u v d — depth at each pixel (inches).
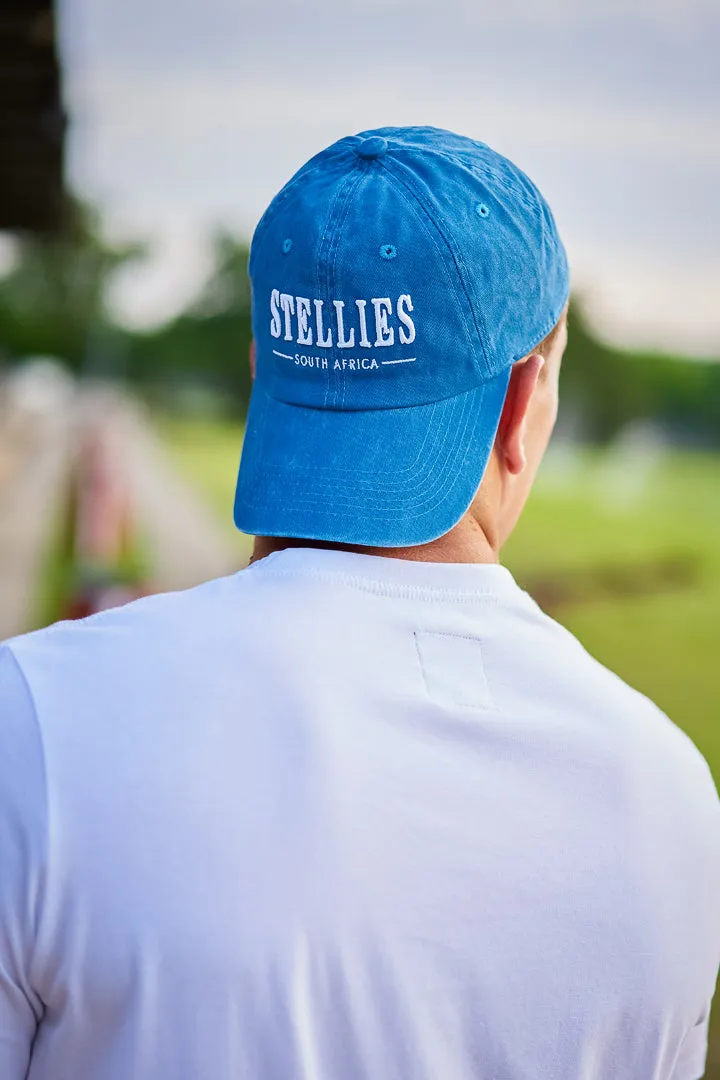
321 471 37.4
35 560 416.2
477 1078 34.6
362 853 32.8
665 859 36.6
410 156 37.9
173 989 31.2
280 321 38.2
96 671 33.1
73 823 31.1
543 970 34.7
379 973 32.9
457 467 37.5
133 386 3221.0
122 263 3282.5
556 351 41.0
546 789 35.3
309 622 34.8
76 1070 32.4
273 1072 31.9
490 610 37.3
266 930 31.6
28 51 183.5
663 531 670.5
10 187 247.4
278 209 38.9
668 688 283.9
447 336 36.9
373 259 36.2
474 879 34.0
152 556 434.6
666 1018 36.4
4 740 31.7
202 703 32.8
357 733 33.6
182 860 31.4
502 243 37.3
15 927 31.1
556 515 744.3
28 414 1761.8
